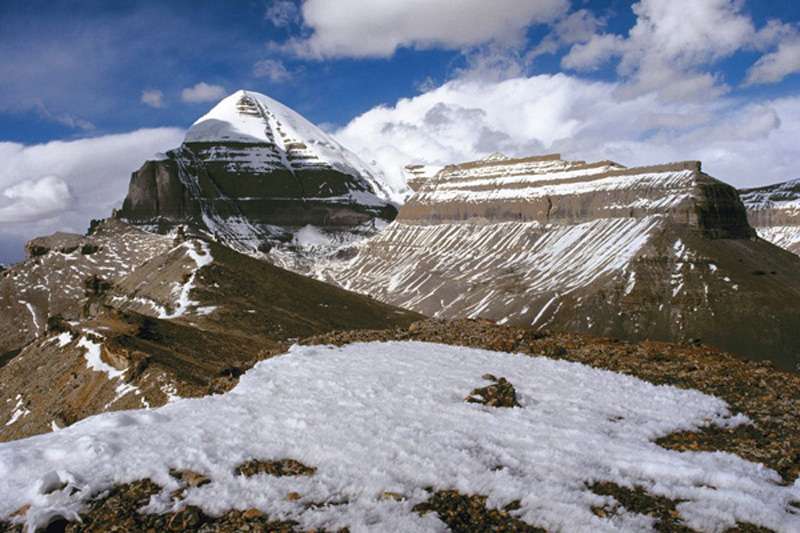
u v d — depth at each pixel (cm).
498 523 1292
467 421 1822
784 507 1359
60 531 1309
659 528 1277
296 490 1395
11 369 6625
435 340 3086
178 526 1292
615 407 2030
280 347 2958
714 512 1320
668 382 2350
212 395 2172
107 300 13438
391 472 1470
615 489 1427
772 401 2095
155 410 1936
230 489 1409
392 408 1923
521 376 2377
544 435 1717
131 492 1406
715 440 1778
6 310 18862
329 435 1673
